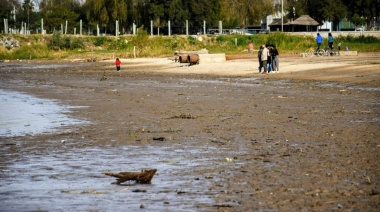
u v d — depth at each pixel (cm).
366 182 1920
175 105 4619
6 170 2283
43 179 2103
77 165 2370
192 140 2923
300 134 3027
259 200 1719
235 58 11825
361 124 3362
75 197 1814
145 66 11175
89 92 6100
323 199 1719
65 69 11212
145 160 2441
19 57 15938
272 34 17025
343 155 2416
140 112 4209
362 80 6331
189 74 8669
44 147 2833
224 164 2292
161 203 1714
